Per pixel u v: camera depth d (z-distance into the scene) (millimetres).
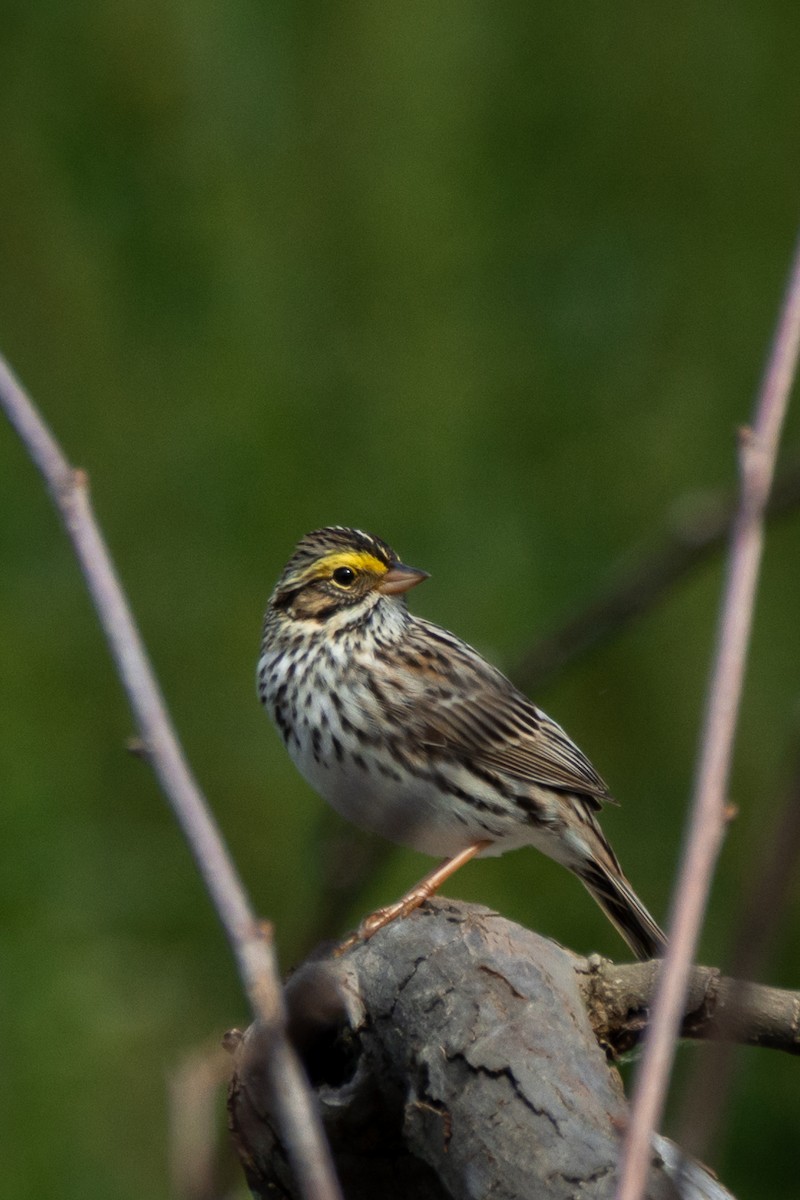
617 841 13148
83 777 12883
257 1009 3154
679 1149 2648
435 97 14906
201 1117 3354
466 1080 4336
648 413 14305
